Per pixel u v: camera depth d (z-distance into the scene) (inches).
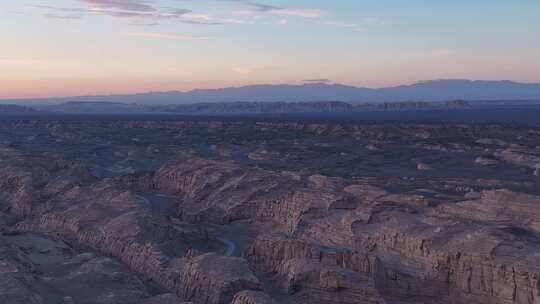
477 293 2583.7
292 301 2618.1
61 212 4350.4
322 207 4010.8
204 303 2672.2
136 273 3245.6
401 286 2770.7
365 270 2743.6
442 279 2706.7
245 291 2449.6
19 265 2736.2
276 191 4719.5
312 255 2960.1
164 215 4522.6
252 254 3240.7
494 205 3444.9
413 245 2928.2
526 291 2428.6
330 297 2559.1
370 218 3435.0
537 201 3314.5
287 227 4183.1
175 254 3464.6
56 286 2674.7
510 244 2667.3
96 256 3255.4
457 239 2827.3
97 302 2536.9
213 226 4530.0
